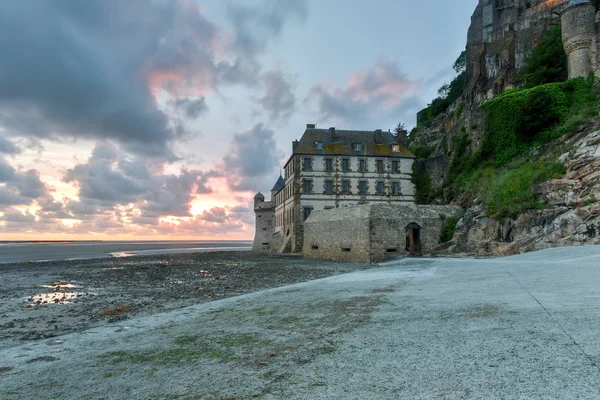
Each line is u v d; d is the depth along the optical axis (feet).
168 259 193.06
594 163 94.07
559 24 184.34
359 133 216.54
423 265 89.20
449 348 21.30
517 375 16.46
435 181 201.57
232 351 25.63
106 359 26.35
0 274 118.93
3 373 24.95
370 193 200.34
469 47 263.49
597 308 25.94
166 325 37.68
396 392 15.98
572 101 132.77
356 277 71.92
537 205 100.68
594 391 14.06
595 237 84.74
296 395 16.63
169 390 19.12
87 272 122.62
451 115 265.95
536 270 50.93
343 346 24.11
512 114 145.79
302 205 196.34
